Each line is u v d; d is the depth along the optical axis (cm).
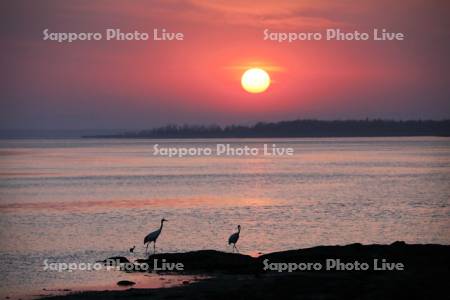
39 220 6128
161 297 2888
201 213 6612
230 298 2808
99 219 6181
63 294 3131
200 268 3672
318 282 3041
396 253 3688
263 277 3312
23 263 4009
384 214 6438
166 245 4734
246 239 4944
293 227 5544
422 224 5747
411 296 2734
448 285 2906
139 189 9550
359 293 2814
